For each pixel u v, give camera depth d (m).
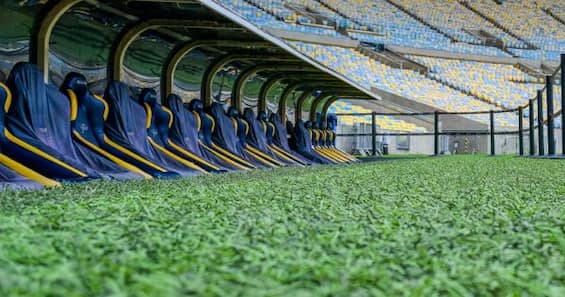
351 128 24.50
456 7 43.62
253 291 1.46
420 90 33.31
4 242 1.98
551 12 45.91
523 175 7.29
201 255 1.92
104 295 1.35
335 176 6.88
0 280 1.39
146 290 1.39
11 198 3.76
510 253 2.11
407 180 6.17
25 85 6.45
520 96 35.47
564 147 13.58
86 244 2.03
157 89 9.98
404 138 27.25
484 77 37.28
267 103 15.04
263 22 34.38
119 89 8.16
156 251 1.99
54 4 7.13
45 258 1.77
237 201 3.75
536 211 3.41
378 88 30.42
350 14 39.50
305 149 15.91
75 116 7.30
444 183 5.77
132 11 8.22
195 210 3.21
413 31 39.41
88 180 5.89
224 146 11.10
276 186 5.15
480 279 1.72
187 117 9.91
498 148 27.11
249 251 1.96
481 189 5.04
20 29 6.94
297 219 2.88
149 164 7.58
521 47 41.75
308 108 17.98
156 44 9.70
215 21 8.44
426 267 1.88
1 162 5.64
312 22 36.38
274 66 13.04
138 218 2.82
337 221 2.86
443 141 27.92
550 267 1.92
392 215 3.16
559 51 41.72
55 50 7.64
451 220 2.96
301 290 1.48
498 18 44.12
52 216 2.80
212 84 12.02
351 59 34.53
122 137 7.93
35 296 1.30
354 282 1.63
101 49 8.48
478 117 30.25
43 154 6.08
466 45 39.59
